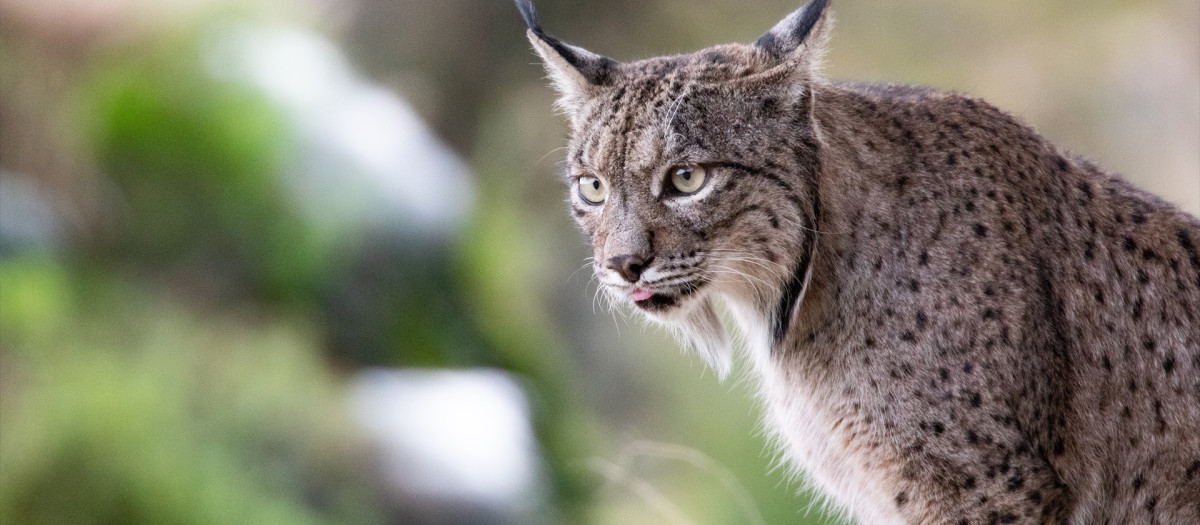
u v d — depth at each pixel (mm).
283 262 12969
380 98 15578
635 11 20531
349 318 13172
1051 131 22562
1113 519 6457
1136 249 6496
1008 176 6383
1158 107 22609
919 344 6258
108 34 13172
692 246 6297
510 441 12703
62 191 12484
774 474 11477
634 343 18562
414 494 11867
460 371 13789
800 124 6258
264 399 12023
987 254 6219
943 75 22328
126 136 12922
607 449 14625
